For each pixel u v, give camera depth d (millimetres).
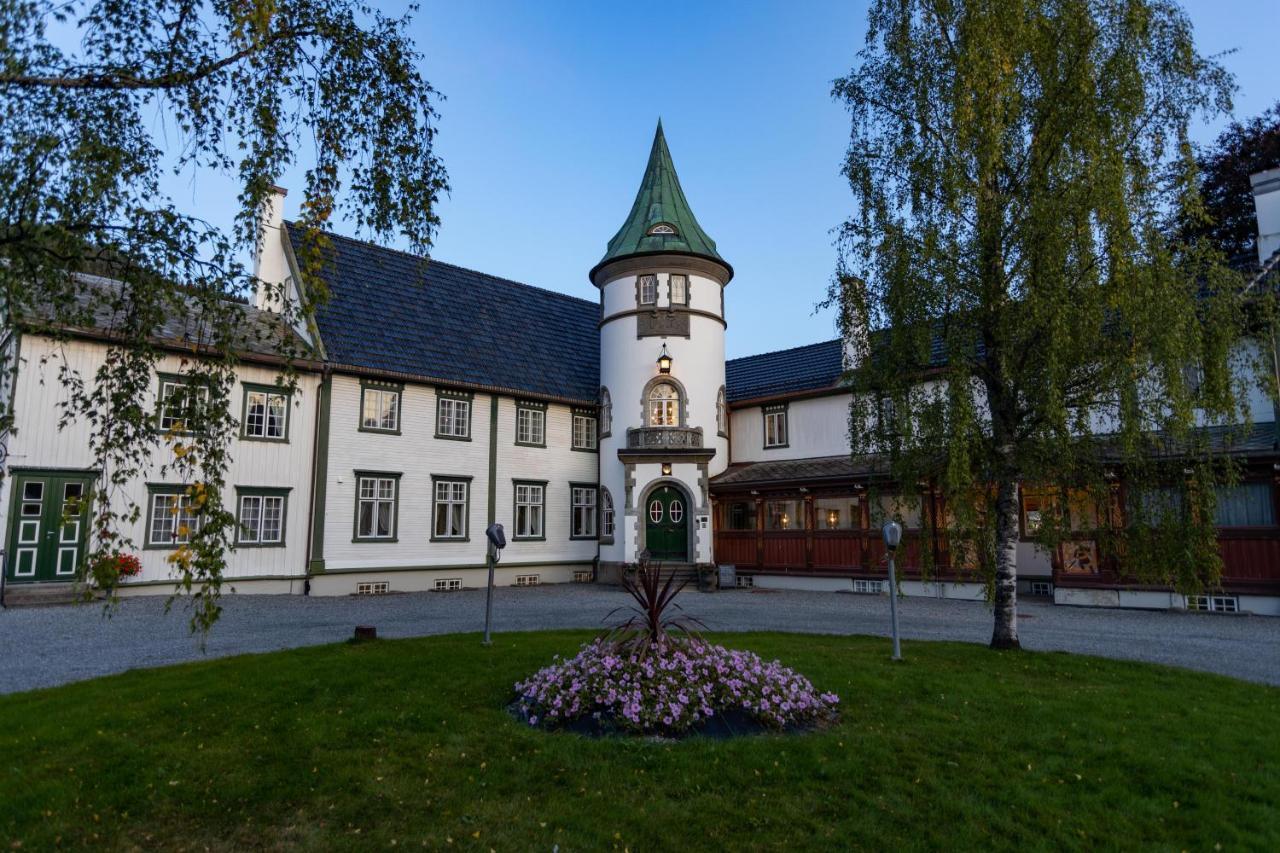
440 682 8398
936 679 8680
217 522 5719
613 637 8336
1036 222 9344
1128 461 9594
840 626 14383
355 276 24250
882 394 10898
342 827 4930
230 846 4680
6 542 15773
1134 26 9328
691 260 25266
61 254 5945
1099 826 4934
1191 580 9445
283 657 9805
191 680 8461
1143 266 8891
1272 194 17812
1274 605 15359
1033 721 7012
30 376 16188
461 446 23641
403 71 6973
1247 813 5059
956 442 9500
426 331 24453
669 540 24203
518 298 29594
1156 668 9523
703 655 7613
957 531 10250
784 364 28406
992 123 9570
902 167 10766
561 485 26109
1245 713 7316
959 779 5637
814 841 4742
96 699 7664
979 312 10062
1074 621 14977
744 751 6172
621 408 25031
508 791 5473
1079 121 9492
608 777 5676
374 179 6930
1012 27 9672
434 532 22734
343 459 21047
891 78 10828
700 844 4703
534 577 24922
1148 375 9102
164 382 17938
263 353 19422
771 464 25938
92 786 5484
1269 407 16281
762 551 24203
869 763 5945
